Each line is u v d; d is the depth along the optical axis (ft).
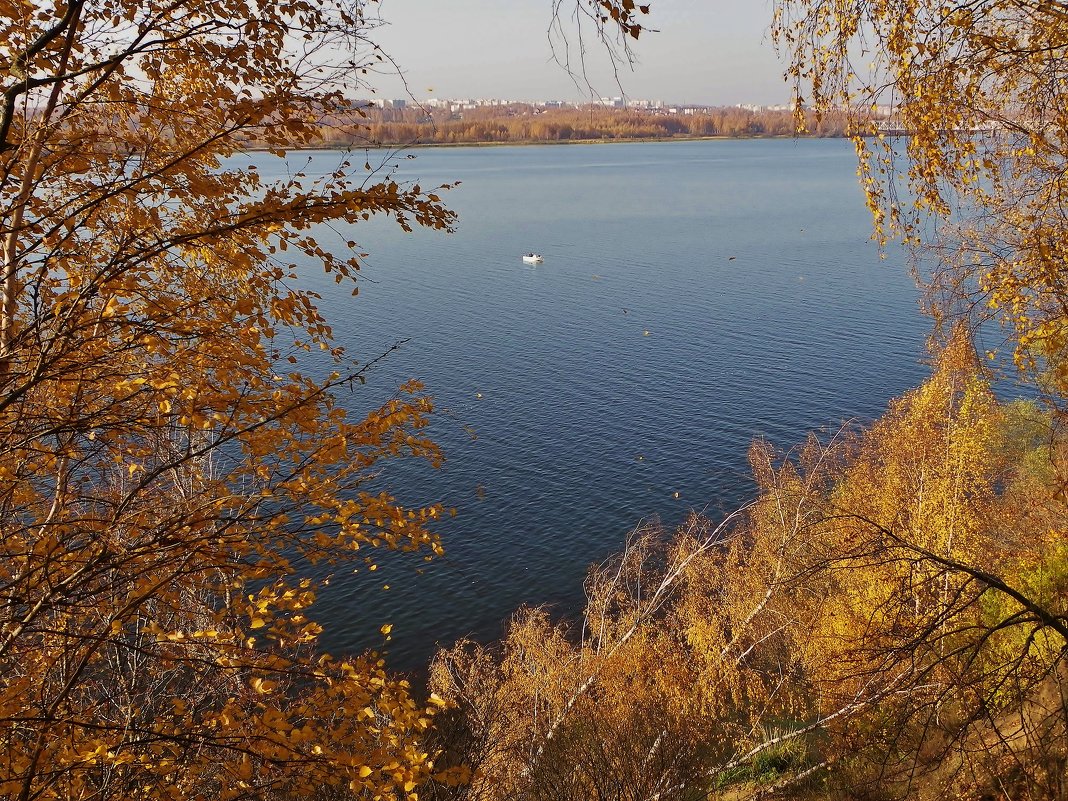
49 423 15.35
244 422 17.89
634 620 67.05
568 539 115.24
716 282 263.49
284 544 18.20
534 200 505.25
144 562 16.19
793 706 64.18
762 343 197.06
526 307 236.43
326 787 21.79
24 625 14.62
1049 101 20.93
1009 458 96.58
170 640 16.61
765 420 153.07
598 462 137.69
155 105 17.08
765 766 57.47
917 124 20.88
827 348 190.49
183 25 16.84
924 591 23.15
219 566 16.40
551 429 150.10
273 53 17.97
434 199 18.88
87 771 16.16
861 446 103.14
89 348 16.07
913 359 179.32
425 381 171.12
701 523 116.67
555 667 63.36
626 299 245.04
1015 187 22.40
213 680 21.02
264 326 17.99
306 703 18.88
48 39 14.48
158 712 21.21
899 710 23.35
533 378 176.04
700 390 168.66
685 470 135.33
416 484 128.77
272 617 18.26
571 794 40.11
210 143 16.44
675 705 62.18
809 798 44.32
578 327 215.31
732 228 373.20
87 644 16.89
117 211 18.43
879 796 30.32
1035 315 23.24
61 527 16.03
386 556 107.14
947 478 63.41
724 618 70.13
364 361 175.83
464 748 39.37
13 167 16.38
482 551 111.45
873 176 22.06
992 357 28.63
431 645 93.15
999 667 20.36
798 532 67.46
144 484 15.69
